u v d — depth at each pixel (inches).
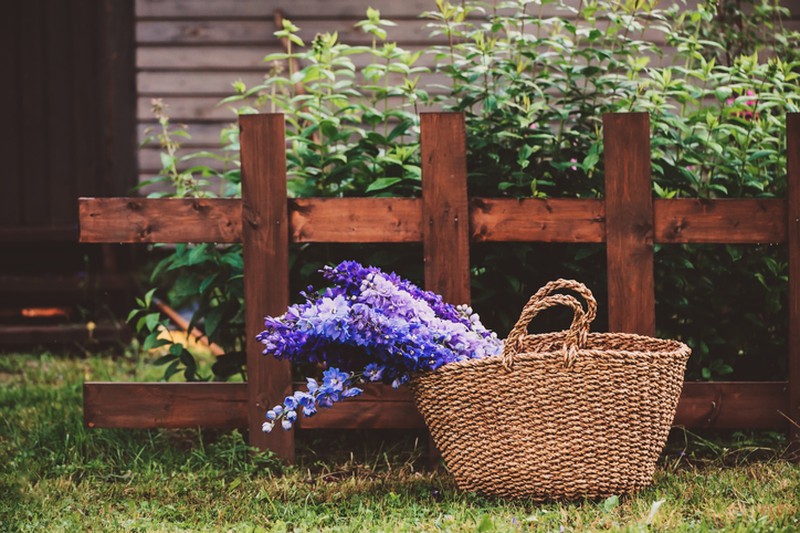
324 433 161.0
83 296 274.2
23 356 251.9
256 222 146.8
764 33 195.5
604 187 148.9
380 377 126.1
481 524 109.4
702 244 158.7
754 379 162.1
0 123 282.7
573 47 162.2
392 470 143.5
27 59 281.9
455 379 122.7
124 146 273.4
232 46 275.7
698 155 158.4
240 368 162.4
